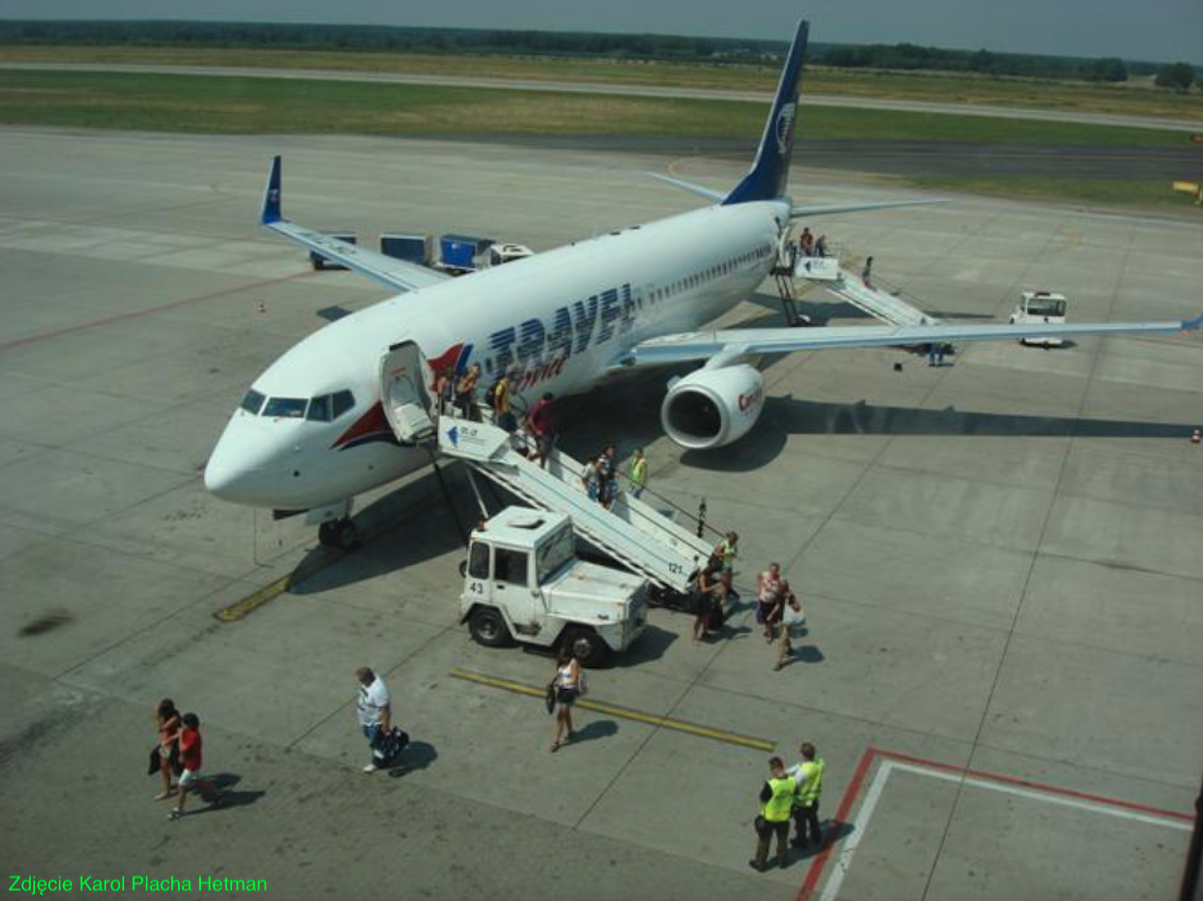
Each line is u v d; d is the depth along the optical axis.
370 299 46.78
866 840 15.44
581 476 25.08
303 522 25.75
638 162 94.88
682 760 17.17
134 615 21.28
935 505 27.53
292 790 16.25
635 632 20.09
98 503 26.34
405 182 80.12
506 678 19.47
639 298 32.62
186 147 96.00
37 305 44.34
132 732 17.59
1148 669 20.06
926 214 75.06
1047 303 44.41
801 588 22.92
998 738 17.86
